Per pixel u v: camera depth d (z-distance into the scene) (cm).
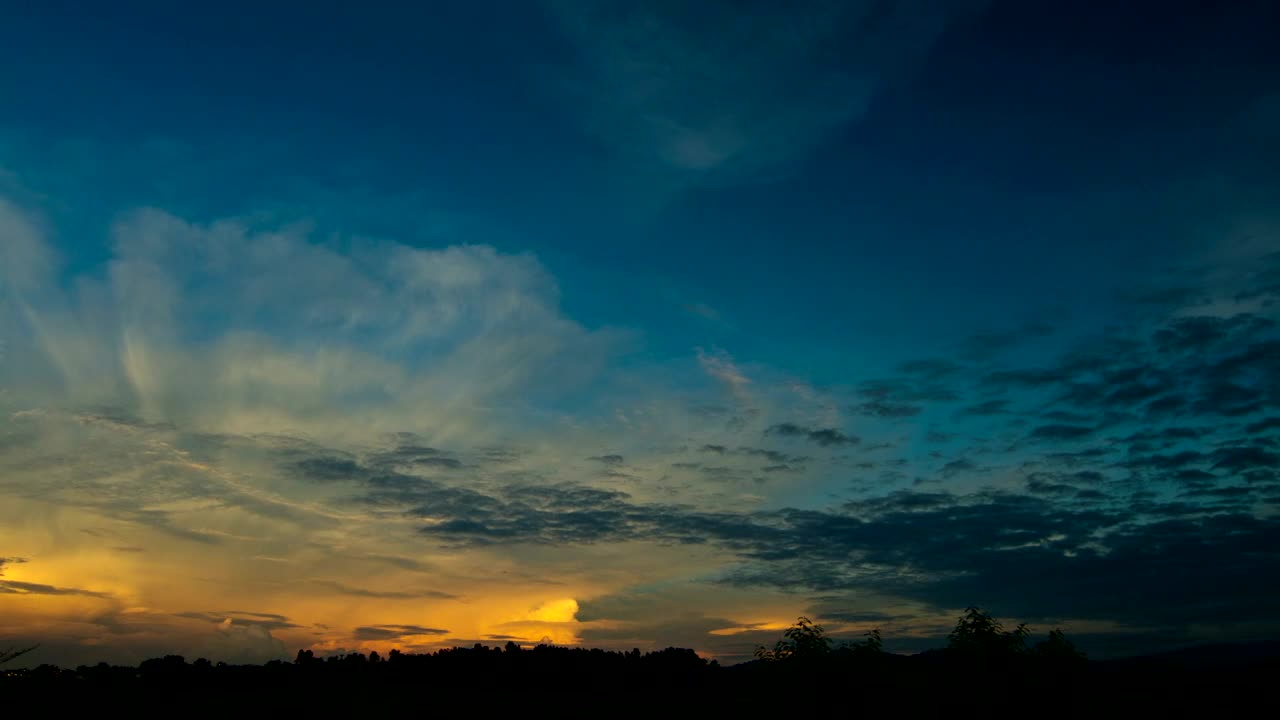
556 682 6950
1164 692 2806
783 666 3047
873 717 2853
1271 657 3042
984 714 2773
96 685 5056
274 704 6025
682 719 3416
